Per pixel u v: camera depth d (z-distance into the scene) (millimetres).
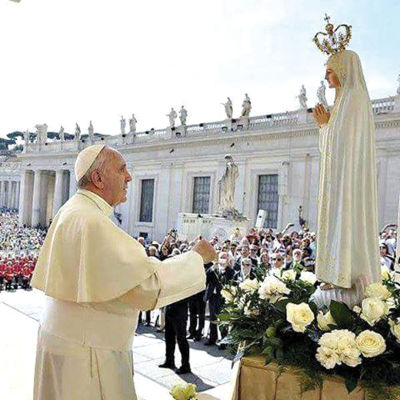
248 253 8438
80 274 1952
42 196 46094
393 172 19250
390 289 2631
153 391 4930
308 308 2262
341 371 2107
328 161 2613
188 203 30141
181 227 17844
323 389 2131
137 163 34500
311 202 22844
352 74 2617
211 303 7160
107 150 2264
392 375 2078
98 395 2014
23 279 12953
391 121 19266
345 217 2455
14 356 5590
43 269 2232
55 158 43219
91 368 2014
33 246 26656
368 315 2189
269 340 2262
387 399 1993
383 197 19500
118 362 2086
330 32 2770
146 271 1904
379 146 19688
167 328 5996
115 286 1908
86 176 2209
